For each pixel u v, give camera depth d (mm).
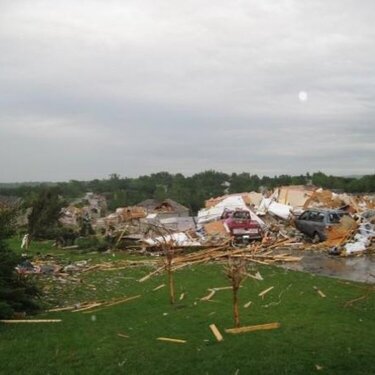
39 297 12703
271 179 110375
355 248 24625
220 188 111125
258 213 37406
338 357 8703
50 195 29859
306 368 8195
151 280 16953
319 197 40375
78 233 28938
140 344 9461
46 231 28500
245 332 10188
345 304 13047
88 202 85562
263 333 10086
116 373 8039
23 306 11992
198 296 14102
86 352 9016
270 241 27422
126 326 10820
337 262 22188
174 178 115562
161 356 8766
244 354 8797
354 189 96250
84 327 10742
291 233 30875
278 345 9289
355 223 27359
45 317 11672
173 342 9555
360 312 12258
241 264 14703
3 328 10617
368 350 9109
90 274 18281
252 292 14594
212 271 18766
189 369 8156
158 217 39781
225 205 39750
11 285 11906
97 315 11906
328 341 9578
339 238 26828
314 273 19109
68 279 16984
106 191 119438
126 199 100938
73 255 23906
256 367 8211
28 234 27391
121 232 28312
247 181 111188
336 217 28438
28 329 10547
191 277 17453
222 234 28938
